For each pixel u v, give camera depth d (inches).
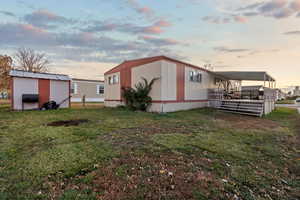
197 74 512.7
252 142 175.9
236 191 85.2
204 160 122.6
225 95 543.8
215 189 85.1
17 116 313.7
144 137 178.1
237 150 147.7
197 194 80.0
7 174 92.7
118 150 135.3
